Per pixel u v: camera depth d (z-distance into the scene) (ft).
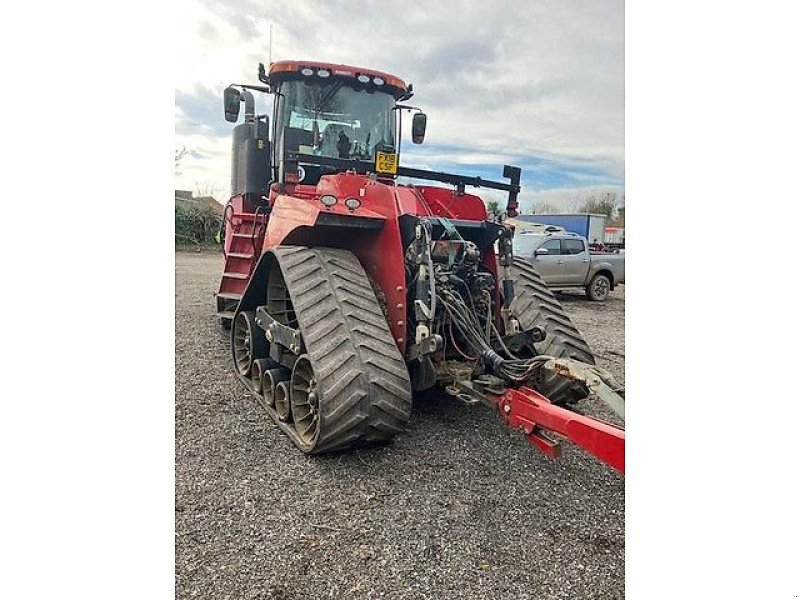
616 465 7.62
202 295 26.11
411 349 10.70
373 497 9.00
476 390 10.35
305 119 14.33
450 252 11.68
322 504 8.75
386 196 11.19
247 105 17.35
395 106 15.07
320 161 12.43
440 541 7.98
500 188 12.60
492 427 11.83
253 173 16.87
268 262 12.78
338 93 14.49
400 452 10.55
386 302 11.17
